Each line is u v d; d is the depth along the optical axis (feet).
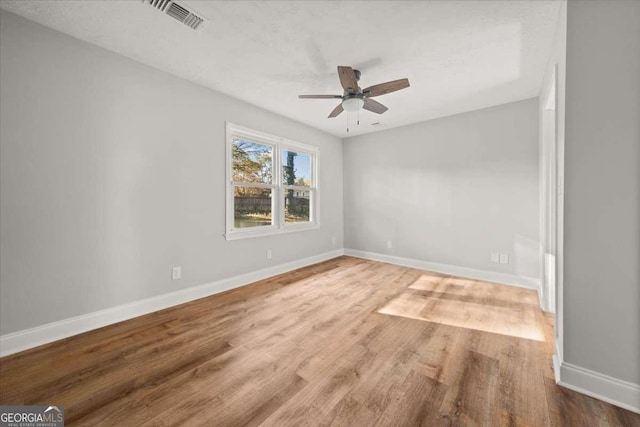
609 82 4.47
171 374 5.39
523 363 5.71
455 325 7.49
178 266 9.06
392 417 4.30
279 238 12.80
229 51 7.47
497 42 6.97
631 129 4.34
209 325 7.54
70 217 6.88
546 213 8.49
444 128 12.70
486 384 5.06
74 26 6.44
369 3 5.65
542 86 9.05
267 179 12.44
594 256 4.68
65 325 6.82
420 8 5.79
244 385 5.07
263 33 6.67
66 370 5.51
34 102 6.31
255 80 9.16
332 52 7.50
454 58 7.75
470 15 6.00
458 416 4.31
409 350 6.24
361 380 5.20
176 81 8.87
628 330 4.44
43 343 6.49
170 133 8.77
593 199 4.66
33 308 6.38
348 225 16.75
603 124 4.54
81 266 7.07
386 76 8.80
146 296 8.32
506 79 8.97
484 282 11.39
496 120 11.28
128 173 7.88
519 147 10.79
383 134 14.93
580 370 4.82
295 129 13.44
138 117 8.03
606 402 4.55
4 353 5.99
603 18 4.48
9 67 6.00
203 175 9.70
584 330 4.79
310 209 14.97
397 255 14.60
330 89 9.88
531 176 10.57
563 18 5.32
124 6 5.76
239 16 6.06
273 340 6.73
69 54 6.79
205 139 9.72
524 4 5.65
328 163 15.69
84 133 7.06
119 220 7.73
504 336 6.86
